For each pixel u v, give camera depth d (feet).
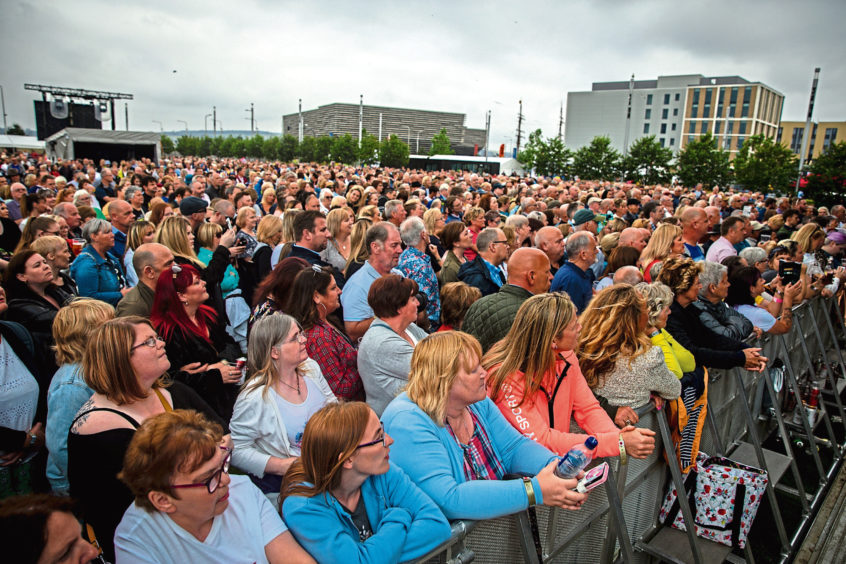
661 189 62.49
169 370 10.13
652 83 327.88
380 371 9.48
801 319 17.92
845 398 20.53
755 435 13.19
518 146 193.36
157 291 10.50
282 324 8.30
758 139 117.70
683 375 11.21
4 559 4.42
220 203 25.12
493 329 11.64
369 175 71.15
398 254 12.94
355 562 5.54
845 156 63.77
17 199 26.68
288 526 5.86
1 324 9.60
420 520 6.05
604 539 9.49
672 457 10.11
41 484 9.34
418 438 6.71
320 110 476.54
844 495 15.06
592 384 9.72
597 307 9.96
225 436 6.35
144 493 5.29
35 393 9.64
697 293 13.06
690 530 10.22
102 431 6.91
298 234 15.92
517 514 6.93
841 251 28.73
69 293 13.85
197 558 5.48
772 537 13.24
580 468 6.39
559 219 32.01
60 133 95.04
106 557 6.63
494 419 7.98
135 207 28.53
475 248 17.75
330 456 5.65
